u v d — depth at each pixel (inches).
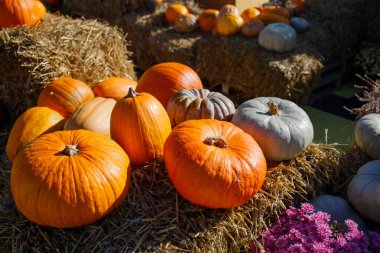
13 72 65.0
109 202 40.4
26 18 70.6
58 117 52.2
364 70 103.0
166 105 57.9
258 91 88.0
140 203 43.3
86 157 40.3
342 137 80.2
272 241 43.7
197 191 40.5
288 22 98.3
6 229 42.5
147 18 109.1
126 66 76.4
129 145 44.7
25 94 65.3
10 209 44.7
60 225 40.2
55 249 40.9
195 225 42.2
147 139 44.4
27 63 62.3
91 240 40.9
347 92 101.6
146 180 45.2
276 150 46.9
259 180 41.9
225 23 94.7
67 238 41.3
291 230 42.6
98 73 68.4
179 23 104.6
